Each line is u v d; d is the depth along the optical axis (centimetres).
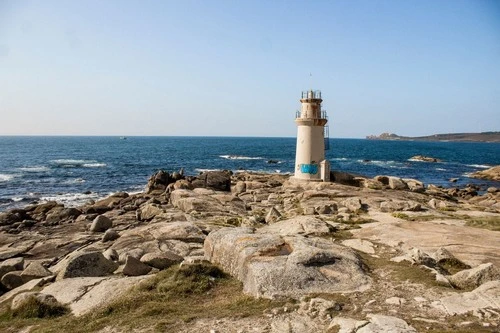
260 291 1130
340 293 1123
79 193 5119
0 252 2145
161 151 15050
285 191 3747
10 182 6000
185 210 3123
